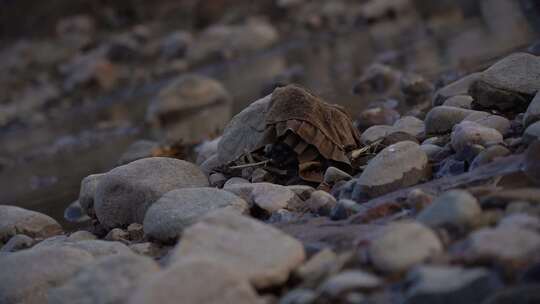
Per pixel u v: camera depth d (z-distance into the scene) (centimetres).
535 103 1178
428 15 4378
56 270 1003
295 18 5612
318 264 859
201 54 5075
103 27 6669
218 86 3219
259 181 1333
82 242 1153
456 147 1187
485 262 742
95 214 1489
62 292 858
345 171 1320
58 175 2633
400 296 740
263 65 4166
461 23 3669
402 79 2220
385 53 3344
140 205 1345
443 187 1044
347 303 749
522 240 757
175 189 1231
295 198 1191
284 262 859
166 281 761
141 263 866
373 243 813
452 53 2814
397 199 1052
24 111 4853
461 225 850
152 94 4341
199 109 3145
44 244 1355
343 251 887
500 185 997
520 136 1198
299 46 4641
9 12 7012
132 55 5503
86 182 1535
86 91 5031
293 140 1312
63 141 3481
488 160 1101
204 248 868
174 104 3158
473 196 952
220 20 6003
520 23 3062
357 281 765
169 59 5303
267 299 830
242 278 786
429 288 717
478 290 712
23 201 2261
